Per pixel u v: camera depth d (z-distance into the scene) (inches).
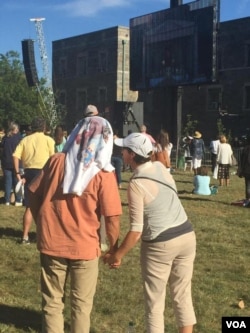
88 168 168.4
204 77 1390.3
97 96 2272.4
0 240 361.4
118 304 242.2
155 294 176.7
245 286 277.3
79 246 168.2
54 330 171.9
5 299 245.3
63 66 2468.0
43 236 170.7
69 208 169.2
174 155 1428.4
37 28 2620.6
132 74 1626.5
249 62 1811.0
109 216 170.1
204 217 482.9
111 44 2201.0
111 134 175.8
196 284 274.2
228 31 1857.8
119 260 174.2
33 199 177.0
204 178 658.8
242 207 553.3
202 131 1941.4
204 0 1380.4
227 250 352.8
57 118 2399.1
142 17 1583.4
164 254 174.1
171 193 177.5
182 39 1450.5
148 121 2017.7
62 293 174.7
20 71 2704.2
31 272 290.5
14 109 2399.1
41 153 340.2
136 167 178.1
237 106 1836.9
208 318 229.9
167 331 213.0
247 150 557.9
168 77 1498.5
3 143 514.3
